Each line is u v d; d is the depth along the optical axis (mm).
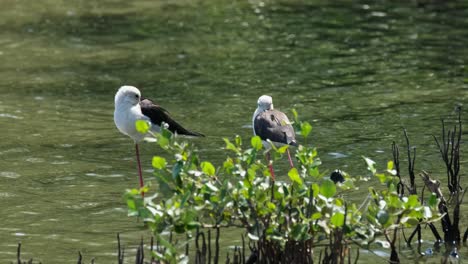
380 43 24594
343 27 26641
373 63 22375
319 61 22609
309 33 25906
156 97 19328
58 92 19734
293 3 30375
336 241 9039
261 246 9078
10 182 13578
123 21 27578
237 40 25078
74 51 23781
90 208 12383
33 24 26938
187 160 9227
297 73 21422
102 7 29734
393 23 27125
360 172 13727
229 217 9094
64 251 10719
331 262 9086
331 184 8914
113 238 11156
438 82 20359
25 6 29562
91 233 11367
